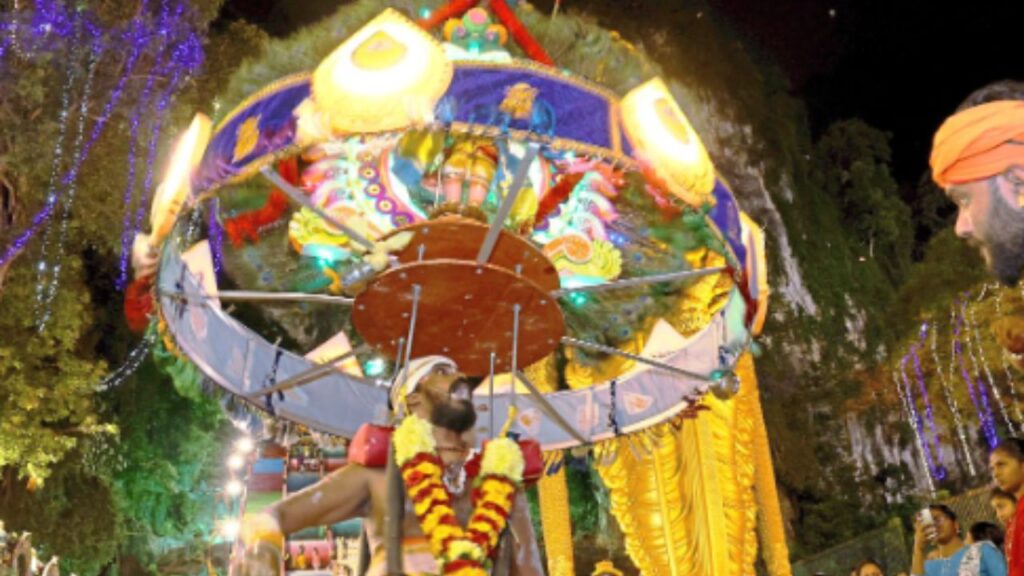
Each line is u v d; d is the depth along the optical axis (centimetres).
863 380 3197
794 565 1641
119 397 2055
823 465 3061
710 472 707
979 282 2373
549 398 583
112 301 2112
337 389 547
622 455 721
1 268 1425
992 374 2309
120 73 1518
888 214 4078
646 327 609
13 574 1247
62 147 1439
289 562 785
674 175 411
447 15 473
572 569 742
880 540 1510
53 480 1850
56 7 1423
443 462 322
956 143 211
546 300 437
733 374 533
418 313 441
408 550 306
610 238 552
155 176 1498
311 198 520
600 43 456
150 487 2050
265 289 586
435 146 459
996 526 549
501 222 407
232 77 457
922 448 2834
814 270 3556
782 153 3747
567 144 394
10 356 1458
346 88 392
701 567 698
